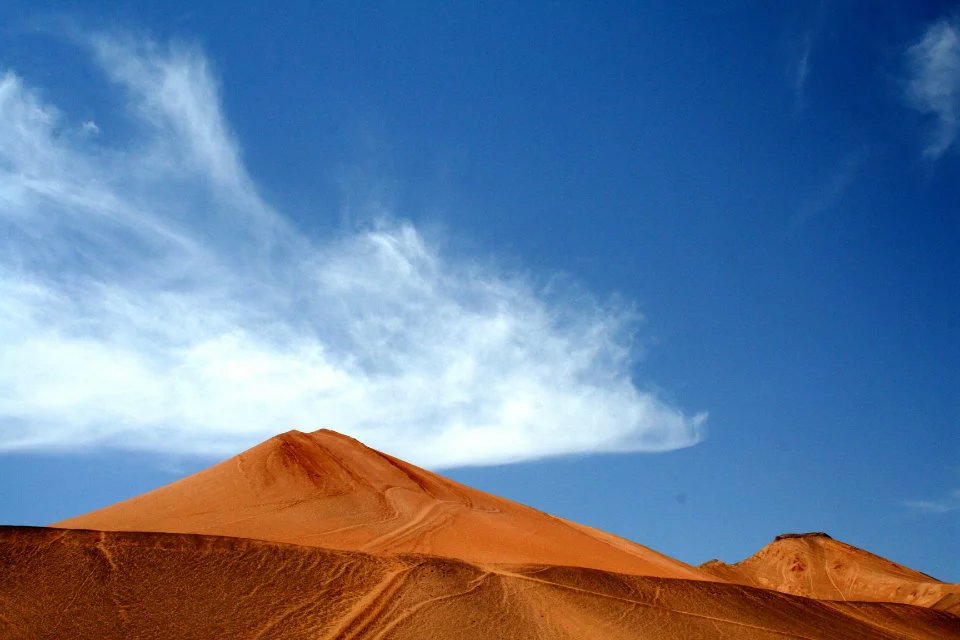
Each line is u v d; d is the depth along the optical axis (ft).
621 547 146.61
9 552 78.18
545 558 108.78
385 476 136.26
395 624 77.10
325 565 85.87
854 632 109.60
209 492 117.91
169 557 81.87
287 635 72.43
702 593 101.19
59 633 67.87
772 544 425.28
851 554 395.55
